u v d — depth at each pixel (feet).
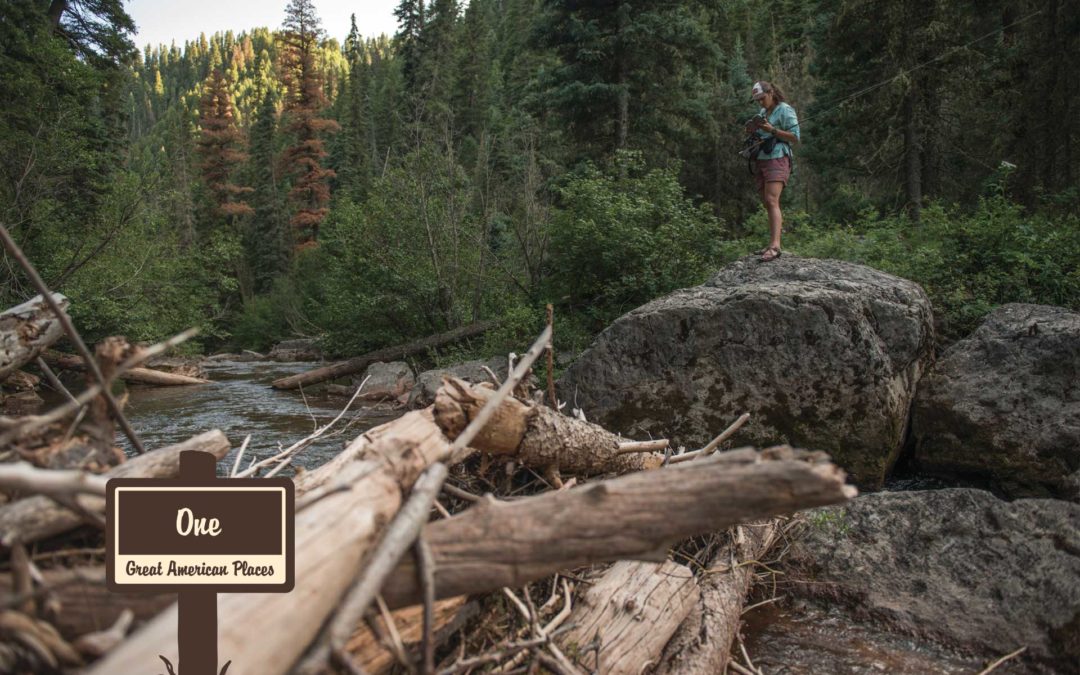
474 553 5.60
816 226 43.24
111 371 6.22
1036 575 11.51
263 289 136.36
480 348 42.50
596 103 57.77
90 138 58.34
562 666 7.63
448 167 46.98
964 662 10.51
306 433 28.07
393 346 47.19
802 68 92.32
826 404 18.69
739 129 72.84
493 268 47.88
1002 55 47.34
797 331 19.01
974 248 27.58
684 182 72.95
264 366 64.23
